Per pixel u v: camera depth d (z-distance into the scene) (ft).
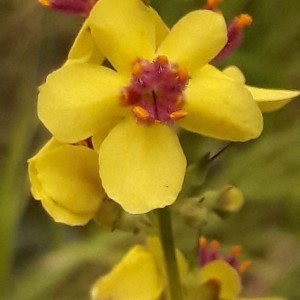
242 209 0.80
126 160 0.38
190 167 0.41
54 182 0.40
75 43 0.39
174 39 0.39
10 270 0.79
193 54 0.39
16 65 0.86
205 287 0.43
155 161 0.38
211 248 0.45
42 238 0.85
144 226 0.41
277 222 0.81
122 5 0.39
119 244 0.73
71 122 0.38
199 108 0.38
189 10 0.72
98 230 0.77
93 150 0.40
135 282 0.41
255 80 0.80
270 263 0.79
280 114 0.81
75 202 0.40
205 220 0.41
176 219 0.43
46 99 0.38
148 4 0.40
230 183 0.78
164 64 0.39
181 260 0.44
